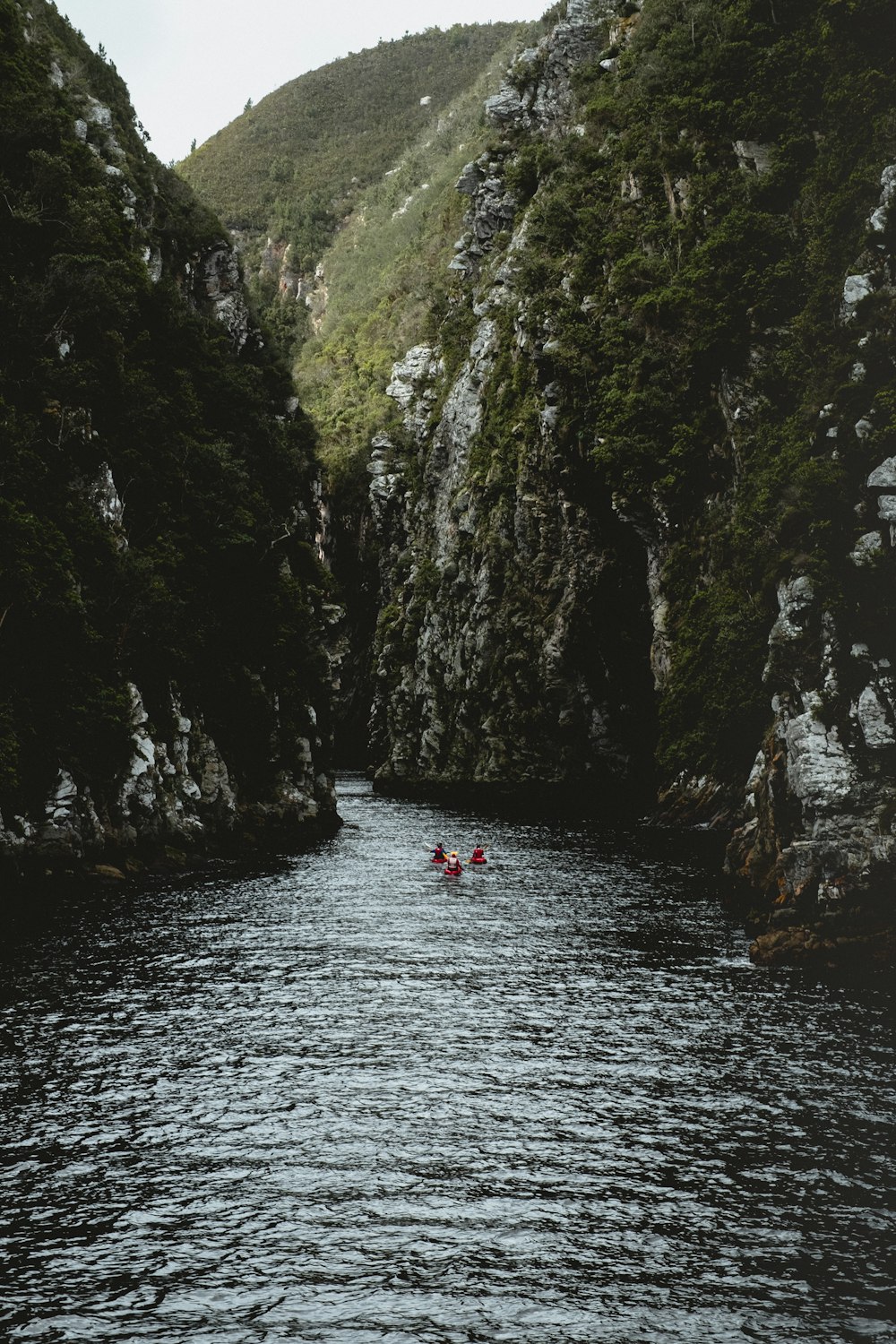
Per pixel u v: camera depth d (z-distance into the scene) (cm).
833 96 7062
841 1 7338
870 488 4328
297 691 8425
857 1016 2970
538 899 4853
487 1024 2908
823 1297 1670
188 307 9456
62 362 6075
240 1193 1969
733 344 7150
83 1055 2623
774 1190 1991
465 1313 1623
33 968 3434
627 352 8462
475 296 14375
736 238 7256
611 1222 1880
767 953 3609
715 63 8569
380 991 3225
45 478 5597
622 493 8144
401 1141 2181
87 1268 1728
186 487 7319
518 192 13612
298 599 8581
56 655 5269
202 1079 2489
